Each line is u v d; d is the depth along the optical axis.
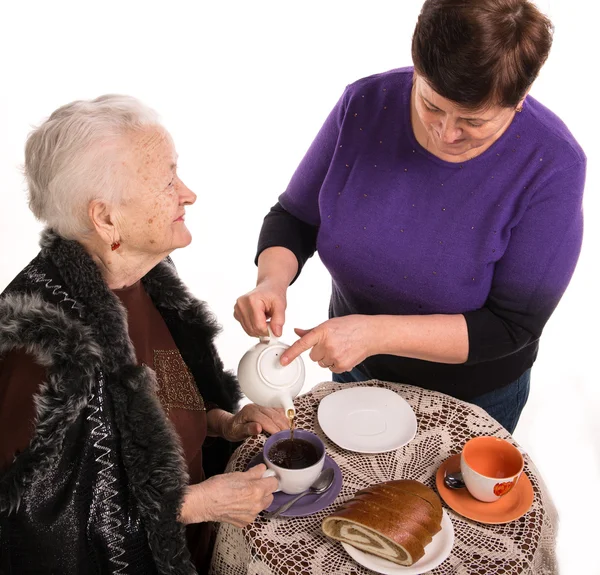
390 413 1.63
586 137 4.44
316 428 1.62
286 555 1.30
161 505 1.29
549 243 1.54
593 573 2.33
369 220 1.68
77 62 5.12
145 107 1.31
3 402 1.22
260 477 1.39
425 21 1.21
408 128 1.60
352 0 5.83
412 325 1.56
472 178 1.56
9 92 4.75
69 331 1.24
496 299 1.63
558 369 3.34
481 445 1.43
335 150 1.73
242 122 4.84
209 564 1.63
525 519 1.37
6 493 1.18
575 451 2.86
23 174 1.31
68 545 1.27
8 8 5.59
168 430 1.33
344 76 5.14
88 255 1.31
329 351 1.48
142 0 5.86
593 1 5.42
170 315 1.62
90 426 1.27
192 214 4.23
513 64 1.17
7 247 3.87
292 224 1.92
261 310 1.55
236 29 5.61
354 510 1.28
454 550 1.30
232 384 1.77
